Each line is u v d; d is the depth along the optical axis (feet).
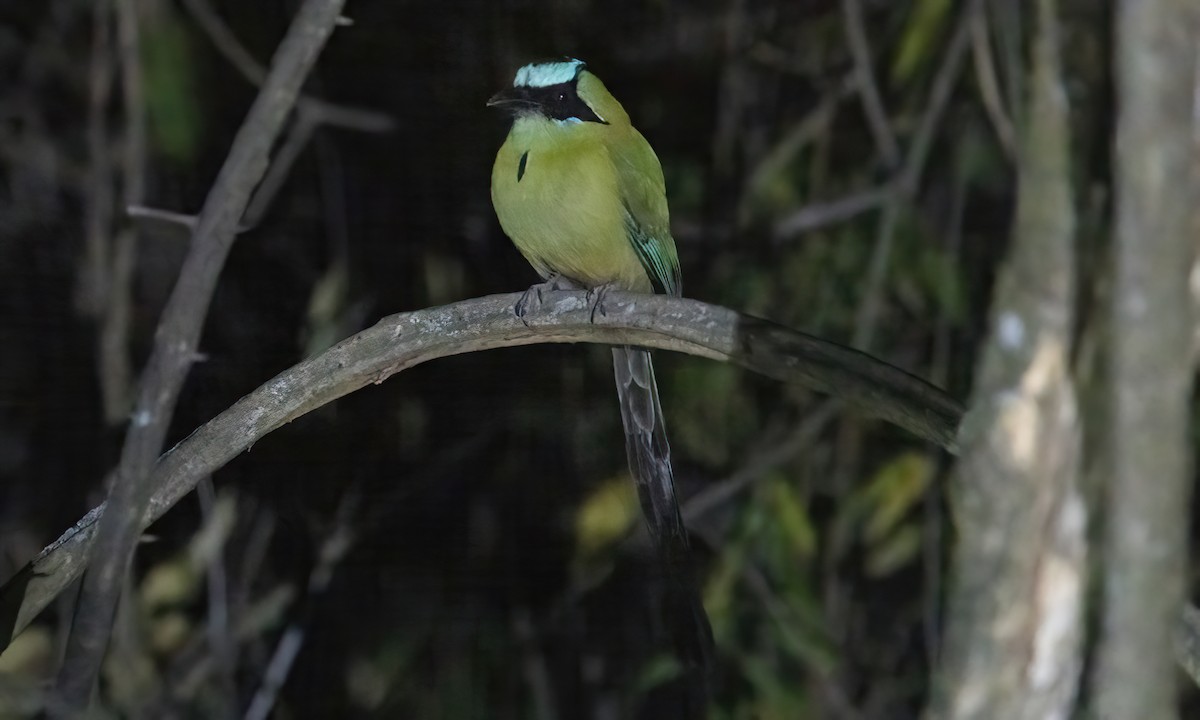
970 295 35.32
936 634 33.22
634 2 37.76
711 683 32.55
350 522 37.76
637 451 27.07
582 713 38.19
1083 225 13.87
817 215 34.99
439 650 37.47
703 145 37.86
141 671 33.81
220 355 36.04
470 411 38.27
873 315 33.22
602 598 37.86
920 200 36.63
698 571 35.37
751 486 35.37
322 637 37.29
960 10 34.04
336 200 36.52
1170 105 13.26
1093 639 14.23
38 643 33.09
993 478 14.12
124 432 33.40
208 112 35.65
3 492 35.63
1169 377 13.61
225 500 36.27
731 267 36.35
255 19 36.42
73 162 35.65
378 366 23.29
